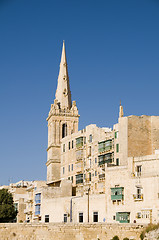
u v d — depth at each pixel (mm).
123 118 112750
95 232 81875
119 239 81062
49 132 163750
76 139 138125
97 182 122750
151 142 113188
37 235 82000
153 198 90500
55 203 121312
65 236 81500
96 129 129375
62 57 172750
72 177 138625
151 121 114250
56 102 163500
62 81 169375
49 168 153625
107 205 99562
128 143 110438
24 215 158500
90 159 129625
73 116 162875
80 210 109688
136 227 81875
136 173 95000
